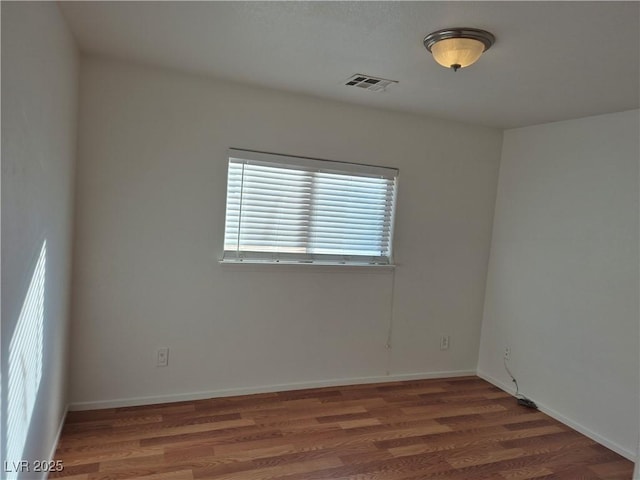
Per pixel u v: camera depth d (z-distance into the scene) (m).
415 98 2.91
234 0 1.69
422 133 3.44
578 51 1.95
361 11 1.70
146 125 2.69
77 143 2.54
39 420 1.84
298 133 3.06
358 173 3.27
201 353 2.98
